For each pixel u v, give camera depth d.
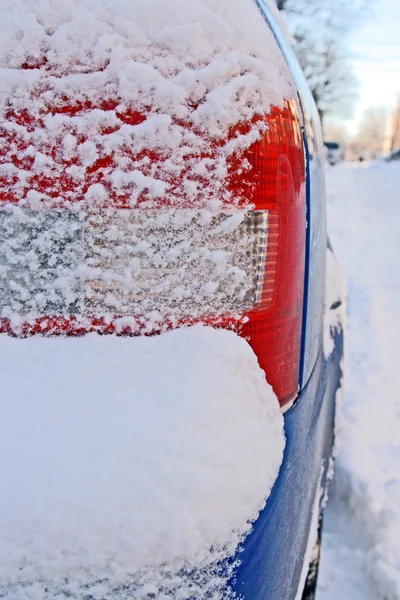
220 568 0.85
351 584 1.81
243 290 1.04
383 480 2.19
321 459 1.65
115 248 1.00
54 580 0.80
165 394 0.93
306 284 1.21
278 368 1.11
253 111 1.02
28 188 0.98
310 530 1.40
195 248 1.01
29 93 0.98
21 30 1.00
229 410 0.94
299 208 1.14
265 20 1.25
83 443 0.87
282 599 1.08
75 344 1.01
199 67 0.99
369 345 3.62
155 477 0.84
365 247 6.58
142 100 0.97
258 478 0.93
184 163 0.99
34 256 1.00
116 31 1.00
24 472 0.85
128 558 0.80
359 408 2.70
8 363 0.99
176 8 1.01
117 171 0.98
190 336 1.01
